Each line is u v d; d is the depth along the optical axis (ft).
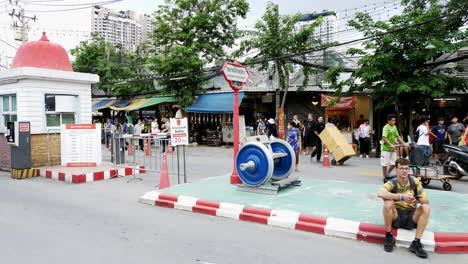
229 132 68.03
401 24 42.29
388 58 41.91
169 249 15.07
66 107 39.11
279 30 57.98
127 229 17.92
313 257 14.17
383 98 56.44
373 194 23.02
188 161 46.03
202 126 74.95
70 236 16.76
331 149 41.47
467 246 14.69
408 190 15.02
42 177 34.42
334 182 27.53
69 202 23.99
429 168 27.17
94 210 21.79
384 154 29.99
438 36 41.45
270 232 17.42
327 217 17.61
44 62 38.17
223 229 17.94
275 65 59.52
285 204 20.49
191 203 21.68
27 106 35.96
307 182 27.55
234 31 73.51
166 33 73.51
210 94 69.72
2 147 39.47
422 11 42.19
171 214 20.89
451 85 41.78
